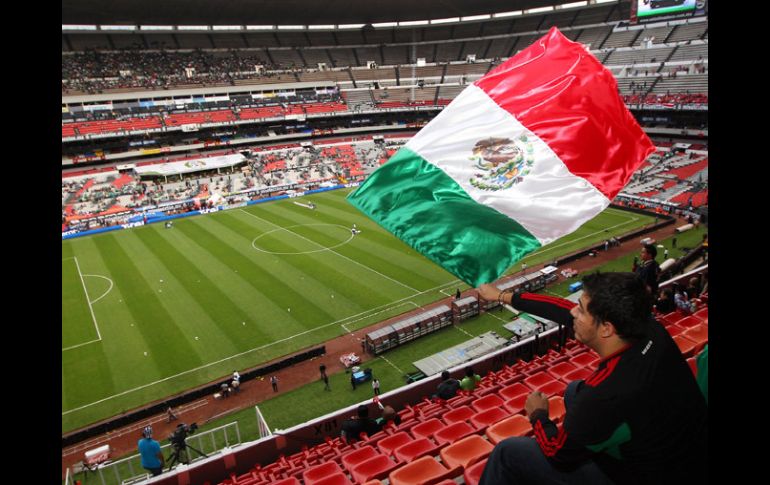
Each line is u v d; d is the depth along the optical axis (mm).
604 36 101000
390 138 111938
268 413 27906
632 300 2973
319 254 52188
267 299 41781
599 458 3098
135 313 40406
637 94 87062
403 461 10172
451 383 17562
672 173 71375
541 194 6891
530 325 33562
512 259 6535
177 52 108688
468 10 110125
